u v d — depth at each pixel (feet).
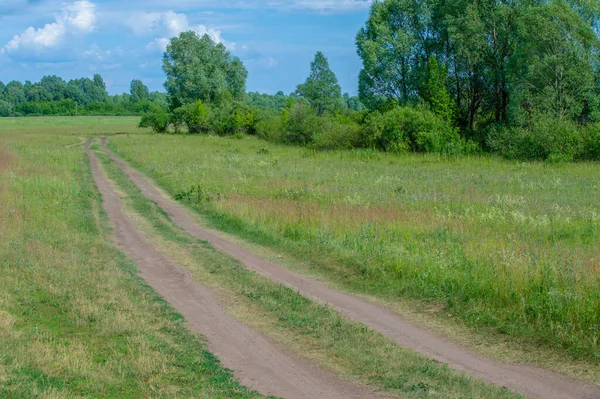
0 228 46.62
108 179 94.48
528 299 30.04
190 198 72.90
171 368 23.00
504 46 149.79
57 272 36.24
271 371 23.38
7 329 25.73
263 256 45.11
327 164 118.01
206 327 28.78
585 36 127.85
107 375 21.70
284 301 32.86
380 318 30.58
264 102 589.73
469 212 58.54
